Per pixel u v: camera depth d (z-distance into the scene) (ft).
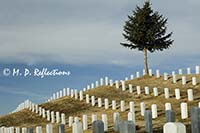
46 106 152.25
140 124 72.74
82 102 144.77
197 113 35.55
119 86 156.87
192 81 131.23
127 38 177.78
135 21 176.35
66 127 101.09
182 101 105.19
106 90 155.22
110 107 124.57
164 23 176.86
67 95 166.81
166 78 151.02
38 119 138.51
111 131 71.15
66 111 139.03
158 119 79.77
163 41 176.45
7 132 92.89
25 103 168.66
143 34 174.40
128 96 137.49
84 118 87.20
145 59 173.88
